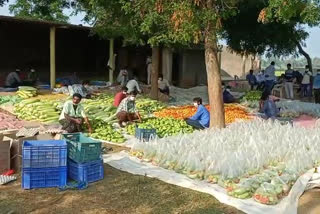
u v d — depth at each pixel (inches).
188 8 364.5
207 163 289.7
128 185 274.4
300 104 648.4
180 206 241.4
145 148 331.0
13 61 950.4
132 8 444.5
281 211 234.8
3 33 927.0
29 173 264.1
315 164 315.3
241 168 282.5
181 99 770.2
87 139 309.4
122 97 547.8
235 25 977.5
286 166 296.2
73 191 262.5
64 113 420.5
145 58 1084.5
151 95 700.7
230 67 1787.6
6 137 314.5
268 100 575.2
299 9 360.8
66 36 1025.5
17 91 682.8
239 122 450.6
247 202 245.8
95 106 528.4
